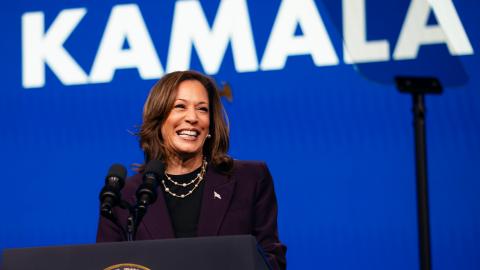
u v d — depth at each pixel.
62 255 4.88
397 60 10.98
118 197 5.76
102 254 4.86
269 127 11.11
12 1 11.96
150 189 5.83
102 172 11.47
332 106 11.02
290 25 11.27
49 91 11.74
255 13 11.37
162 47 11.52
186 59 11.43
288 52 11.21
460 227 10.54
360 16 11.12
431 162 10.72
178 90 6.97
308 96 11.09
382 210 10.69
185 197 6.88
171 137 6.93
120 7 11.72
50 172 11.57
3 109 11.80
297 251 10.75
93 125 11.57
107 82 11.62
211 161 7.03
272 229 6.77
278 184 10.97
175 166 7.03
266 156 11.07
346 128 10.95
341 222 10.74
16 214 11.52
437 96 10.83
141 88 11.52
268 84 11.20
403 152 10.77
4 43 11.89
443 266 10.47
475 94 10.77
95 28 11.75
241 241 4.81
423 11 11.02
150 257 4.83
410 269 10.52
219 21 11.43
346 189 10.81
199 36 11.45
